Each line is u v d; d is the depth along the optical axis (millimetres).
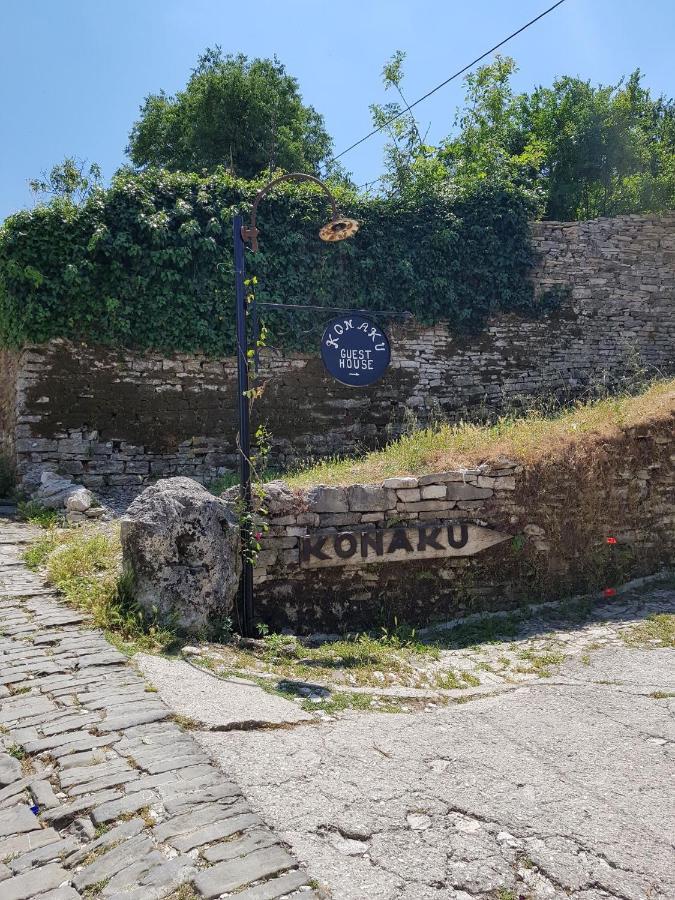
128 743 3094
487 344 12594
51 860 2348
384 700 4152
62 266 9703
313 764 3080
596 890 2377
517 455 6520
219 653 4719
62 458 9734
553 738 3570
